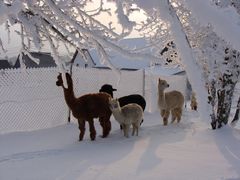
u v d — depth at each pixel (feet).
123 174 20.04
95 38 9.58
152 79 51.57
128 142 30.12
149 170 20.74
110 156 24.57
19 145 28.53
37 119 35.17
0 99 31.99
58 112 37.22
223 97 34.14
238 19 6.70
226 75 33.24
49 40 12.03
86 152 26.27
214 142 29.01
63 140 31.09
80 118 31.09
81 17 11.05
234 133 32.30
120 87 45.57
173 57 30.32
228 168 21.06
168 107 38.32
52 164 22.65
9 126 32.94
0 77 31.76
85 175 20.06
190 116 45.19
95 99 31.45
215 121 34.19
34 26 10.53
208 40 26.99
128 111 31.94
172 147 27.43
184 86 60.85
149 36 20.70
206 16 6.38
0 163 23.27
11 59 14.55
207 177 19.25
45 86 35.65
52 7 9.51
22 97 33.65
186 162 22.56
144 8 6.86
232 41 6.34
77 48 13.26
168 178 19.19
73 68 39.37
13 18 10.30
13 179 19.61
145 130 35.70
